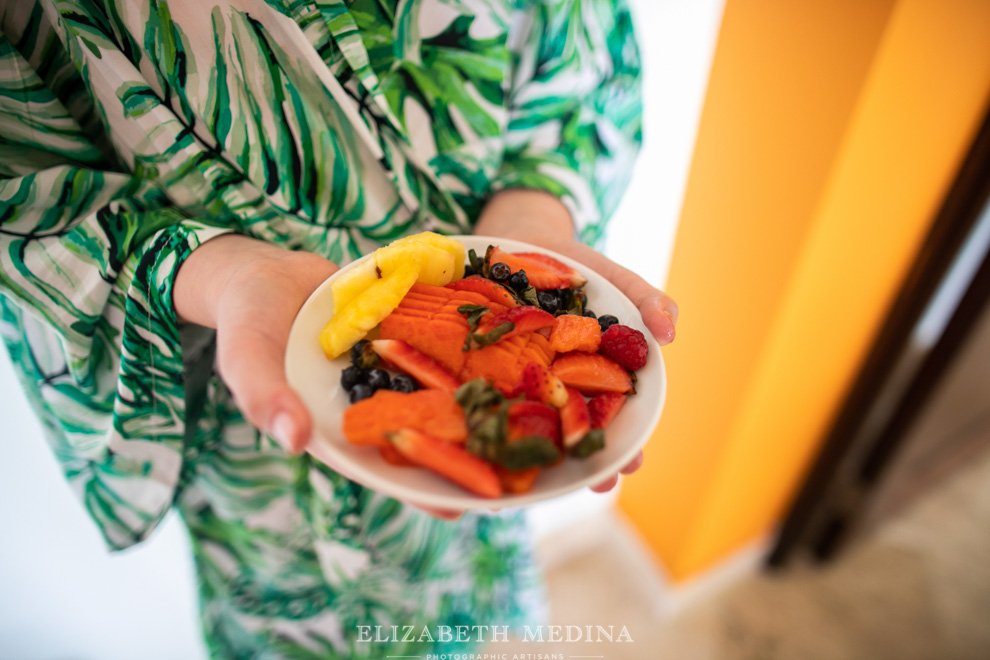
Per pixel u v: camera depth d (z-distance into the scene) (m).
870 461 0.84
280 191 0.40
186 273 0.38
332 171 0.41
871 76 0.44
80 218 0.40
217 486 0.49
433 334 0.35
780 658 0.85
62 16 0.35
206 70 0.37
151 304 0.39
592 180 0.51
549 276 0.39
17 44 0.38
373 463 0.32
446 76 0.43
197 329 0.42
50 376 0.41
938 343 0.72
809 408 0.71
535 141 0.50
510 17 0.43
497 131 0.46
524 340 0.35
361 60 0.39
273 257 0.38
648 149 0.65
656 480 0.81
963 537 1.00
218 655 0.58
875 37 0.43
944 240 0.59
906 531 1.01
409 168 0.44
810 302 0.56
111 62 0.36
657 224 0.72
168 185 0.41
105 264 0.39
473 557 0.65
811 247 0.52
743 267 0.57
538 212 0.48
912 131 0.50
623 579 0.94
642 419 0.34
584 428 0.32
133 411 0.42
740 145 0.54
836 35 0.45
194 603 0.67
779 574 0.94
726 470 0.69
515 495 0.30
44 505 0.52
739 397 0.63
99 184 0.40
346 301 0.36
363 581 0.54
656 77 0.61
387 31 0.40
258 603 0.56
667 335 0.37
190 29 0.36
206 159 0.39
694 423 0.70
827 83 0.47
